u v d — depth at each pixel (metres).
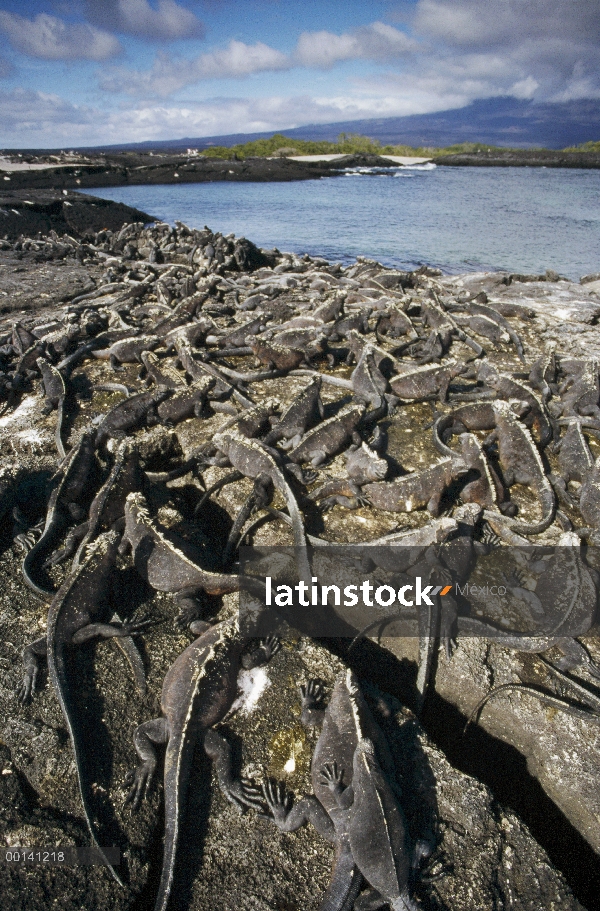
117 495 2.02
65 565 1.87
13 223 8.47
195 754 1.39
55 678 1.45
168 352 3.28
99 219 9.66
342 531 2.02
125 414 2.48
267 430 2.50
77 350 3.22
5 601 1.75
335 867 1.20
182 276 5.19
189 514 2.19
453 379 3.05
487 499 2.07
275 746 1.42
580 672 1.61
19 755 1.37
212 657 1.45
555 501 2.08
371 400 2.70
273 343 3.03
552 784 1.49
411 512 2.09
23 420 2.65
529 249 8.04
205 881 1.22
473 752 1.63
